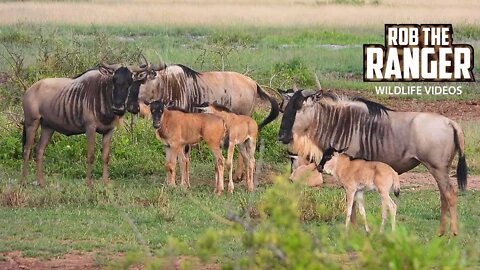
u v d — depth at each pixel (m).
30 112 40.12
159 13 116.25
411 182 42.78
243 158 41.81
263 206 16.94
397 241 16.56
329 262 16.23
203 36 98.62
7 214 34.19
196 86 42.75
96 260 28.08
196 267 27.09
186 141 39.56
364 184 31.08
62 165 44.00
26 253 28.95
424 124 32.47
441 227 32.19
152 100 41.94
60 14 111.50
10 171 43.25
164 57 74.06
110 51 59.16
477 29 100.56
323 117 33.72
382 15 116.56
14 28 95.31
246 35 95.31
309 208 33.84
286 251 15.98
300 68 70.81
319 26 108.81
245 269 16.47
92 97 39.62
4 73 66.06
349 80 73.44
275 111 43.34
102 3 127.94
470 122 58.03
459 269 16.75
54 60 57.28
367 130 33.25
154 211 35.06
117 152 45.06
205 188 40.69
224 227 32.31
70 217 33.97
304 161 37.06
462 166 32.50
